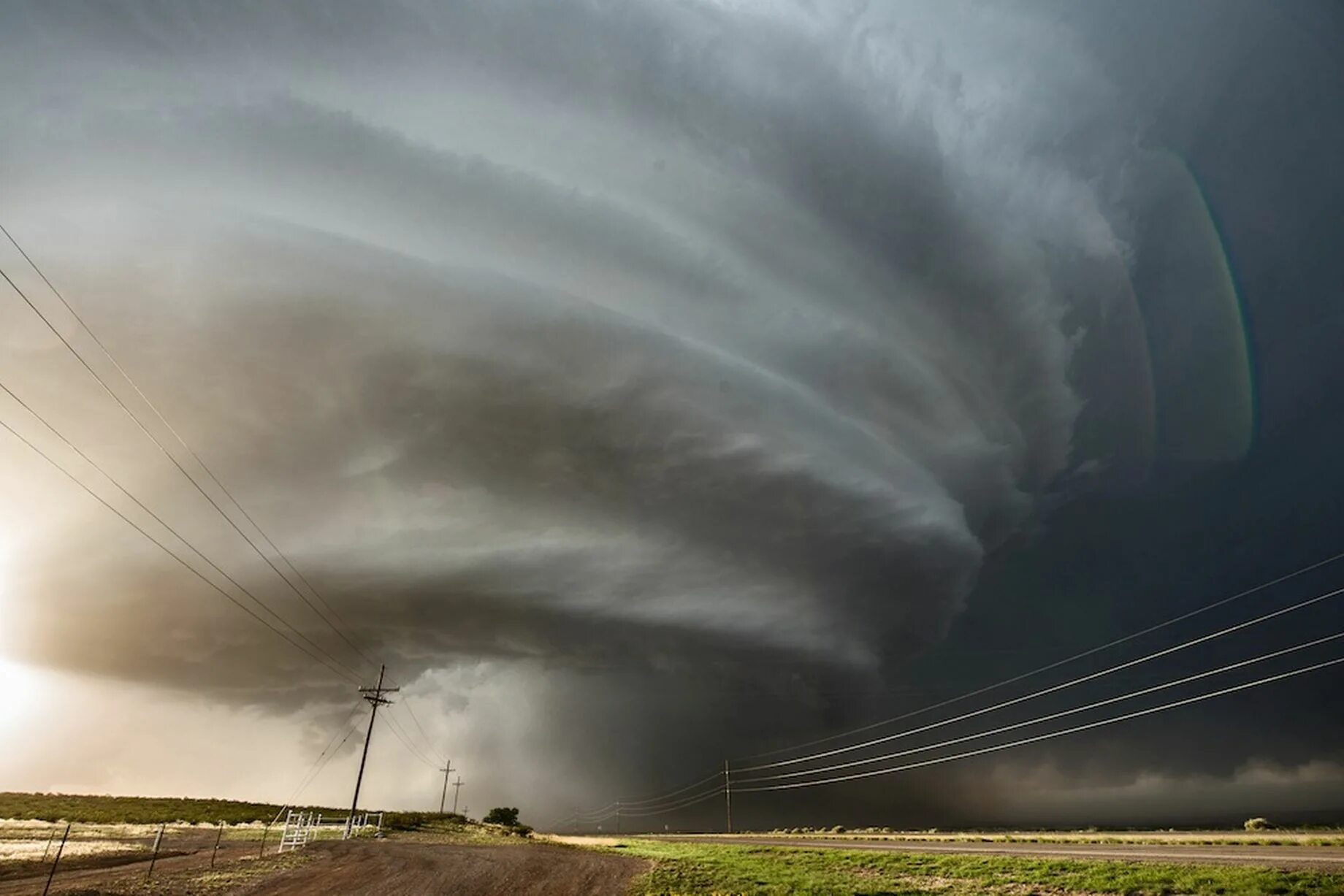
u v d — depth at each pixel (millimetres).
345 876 38688
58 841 57688
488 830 107688
